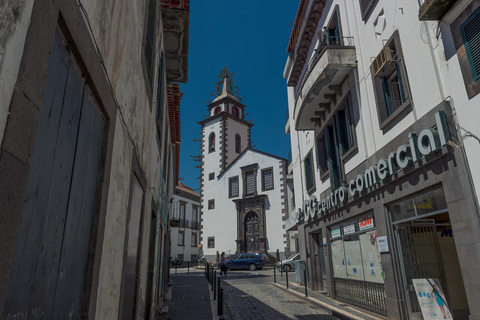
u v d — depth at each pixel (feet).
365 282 31.42
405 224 25.57
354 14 33.42
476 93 17.07
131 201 14.24
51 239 5.83
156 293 29.48
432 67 20.76
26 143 4.37
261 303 38.60
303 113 43.11
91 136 8.22
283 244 110.32
